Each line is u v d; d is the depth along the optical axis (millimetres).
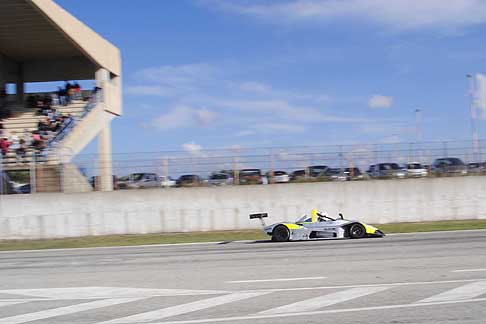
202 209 26375
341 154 27766
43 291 10125
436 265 11586
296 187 26625
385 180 26891
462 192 27031
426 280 9812
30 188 26781
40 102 34625
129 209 26141
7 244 23984
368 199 26750
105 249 20109
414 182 26938
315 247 16594
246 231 25641
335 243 17828
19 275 12664
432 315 7344
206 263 13477
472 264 11570
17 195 25891
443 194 26969
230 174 27453
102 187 27000
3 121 32938
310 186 26672
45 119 33031
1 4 29641
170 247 19625
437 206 26906
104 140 34406
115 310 8234
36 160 27781
